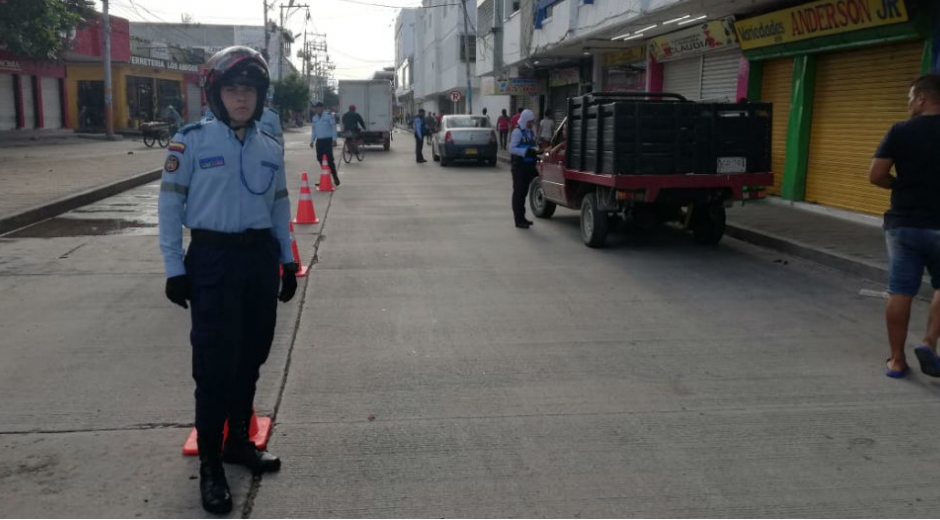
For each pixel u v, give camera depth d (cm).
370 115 3381
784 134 1373
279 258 374
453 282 813
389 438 430
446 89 5694
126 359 558
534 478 385
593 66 2423
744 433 438
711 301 739
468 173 2217
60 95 3931
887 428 446
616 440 429
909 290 516
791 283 816
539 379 524
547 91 3094
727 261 934
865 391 504
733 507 358
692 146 927
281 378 522
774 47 1340
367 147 3691
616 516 350
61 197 1351
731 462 403
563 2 2019
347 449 416
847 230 1068
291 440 427
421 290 777
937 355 534
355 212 1350
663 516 350
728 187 939
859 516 351
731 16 1437
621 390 504
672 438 432
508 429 443
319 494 369
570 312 696
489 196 1616
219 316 347
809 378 528
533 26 2336
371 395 495
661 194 934
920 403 483
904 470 395
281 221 377
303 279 823
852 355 578
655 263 919
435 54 6150
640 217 1058
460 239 1077
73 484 375
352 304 721
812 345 602
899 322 520
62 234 1094
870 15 1066
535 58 2486
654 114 912
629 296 756
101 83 4184
